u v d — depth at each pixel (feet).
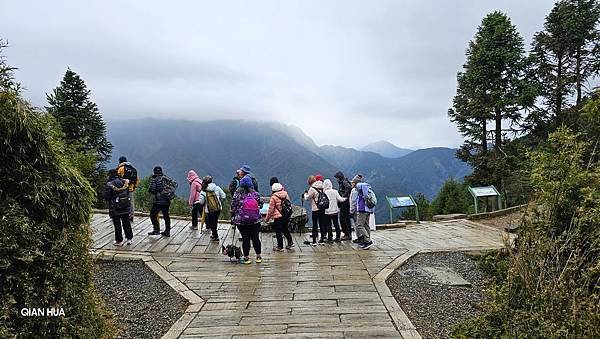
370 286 21.54
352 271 24.50
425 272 25.00
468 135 69.36
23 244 9.84
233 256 26.61
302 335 15.56
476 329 14.11
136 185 39.01
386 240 34.96
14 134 9.87
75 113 76.95
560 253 12.67
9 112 9.73
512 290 13.16
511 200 63.21
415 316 17.98
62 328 10.61
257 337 15.47
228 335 15.70
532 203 13.99
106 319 14.56
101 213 43.29
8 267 9.50
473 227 40.63
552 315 11.35
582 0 62.85
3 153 9.75
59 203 10.73
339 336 15.46
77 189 11.30
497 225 41.32
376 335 15.53
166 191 33.01
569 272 11.82
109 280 23.08
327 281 22.50
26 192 9.96
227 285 21.98
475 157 68.95
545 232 13.14
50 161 10.61
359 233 31.50
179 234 34.65
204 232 35.73
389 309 18.24
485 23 67.15
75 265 11.33
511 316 12.82
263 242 33.96
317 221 33.42
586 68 63.87
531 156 14.93
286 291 20.89
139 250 28.94
